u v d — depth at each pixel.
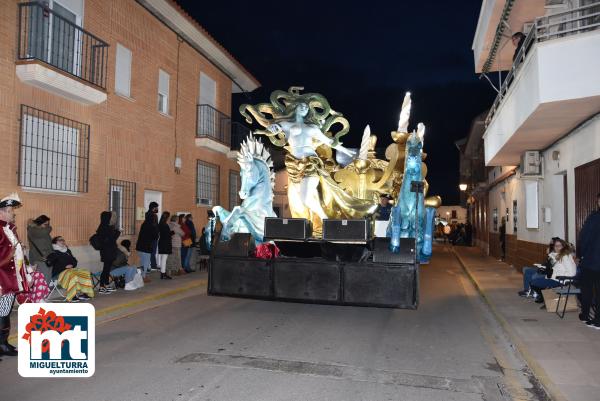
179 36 16.72
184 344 6.91
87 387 5.19
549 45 8.35
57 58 11.03
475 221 34.25
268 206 9.26
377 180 10.13
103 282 10.66
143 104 14.59
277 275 8.06
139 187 14.34
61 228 11.16
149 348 6.69
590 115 9.29
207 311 9.37
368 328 8.09
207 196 19.00
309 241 8.36
